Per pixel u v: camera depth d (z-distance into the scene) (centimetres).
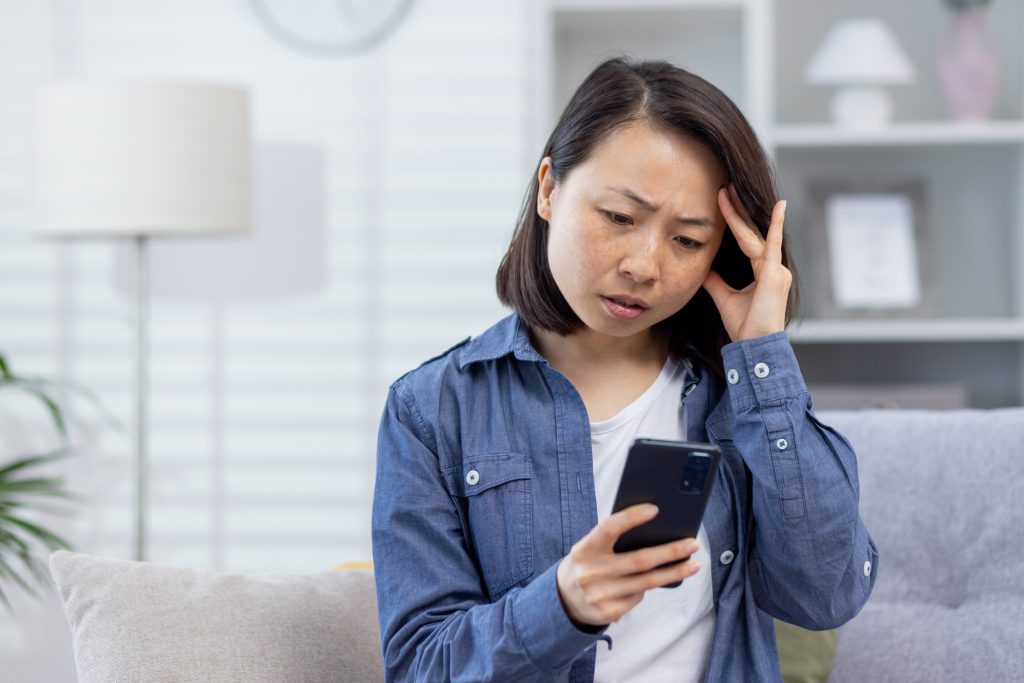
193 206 250
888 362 325
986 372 323
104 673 133
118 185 246
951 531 155
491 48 329
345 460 334
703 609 123
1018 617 147
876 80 295
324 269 331
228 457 335
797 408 118
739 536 124
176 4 333
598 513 123
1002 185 321
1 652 321
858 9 322
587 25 314
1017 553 150
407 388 129
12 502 260
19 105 334
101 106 245
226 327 333
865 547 122
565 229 114
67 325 335
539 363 125
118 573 141
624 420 125
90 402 333
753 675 122
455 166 331
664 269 113
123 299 334
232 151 257
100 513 333
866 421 165
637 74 116
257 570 334
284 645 140
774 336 118
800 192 321
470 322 332
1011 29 321
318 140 331
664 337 131
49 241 335
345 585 154
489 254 331
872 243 306
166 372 334
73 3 333
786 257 127
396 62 330
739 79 317
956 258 322
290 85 332
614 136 112
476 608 113
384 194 331
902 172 322
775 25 324
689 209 112
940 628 152
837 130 294
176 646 135
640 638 120
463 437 125
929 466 159
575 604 102
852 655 154
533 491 122
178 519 335
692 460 98
